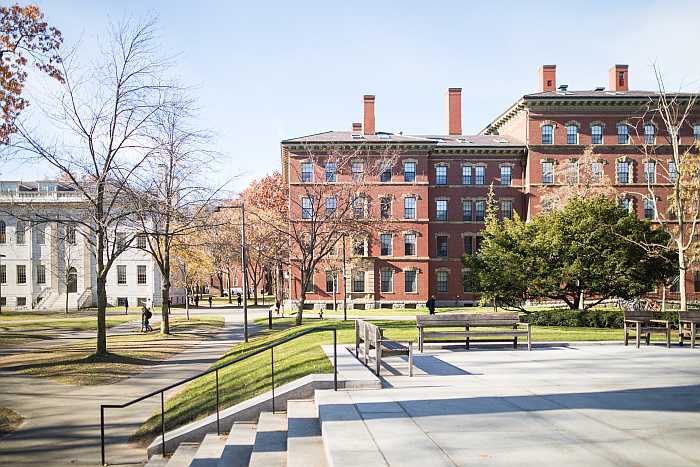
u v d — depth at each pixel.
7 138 20.06
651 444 7.11
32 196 64.81
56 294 69.44
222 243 34.50
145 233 26.23
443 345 17.56
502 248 34.59
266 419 10.23
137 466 10.38
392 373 12.63
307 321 42.47
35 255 69.94
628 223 31.61
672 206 39.41
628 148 60.34
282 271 60.72
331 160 46.41
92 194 27.27
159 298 71.56
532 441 7.27
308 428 8.91
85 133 24.77
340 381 10.85
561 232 32.03
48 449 11.54
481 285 34.75
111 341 33.66
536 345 17.73
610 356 15.27
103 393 17.44
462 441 7.31
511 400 9.71
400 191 61.12
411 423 8.25
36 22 18.81
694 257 39.84
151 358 25.36
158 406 15.47
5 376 20.72
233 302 88.62
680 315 17.41
